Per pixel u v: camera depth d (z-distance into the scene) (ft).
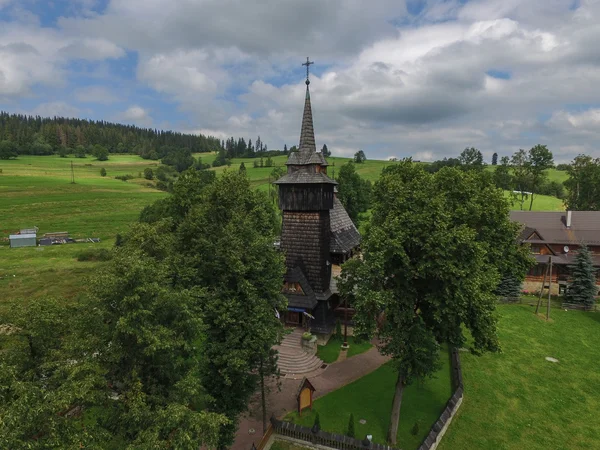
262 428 95.66
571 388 113.29
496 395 109.09
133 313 56.08
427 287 89.20
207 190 104.06
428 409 102.68
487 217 115.03
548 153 297.74
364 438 91.40
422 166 117.39
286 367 123.03
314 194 139.74
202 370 80.38
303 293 141.28
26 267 213.66
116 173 654.94
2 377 48.39
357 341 91.35
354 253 176.35
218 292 80.79
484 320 84.23
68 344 55.16
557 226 212.43
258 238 87.10
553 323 162.71
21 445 41.11
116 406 57.11
